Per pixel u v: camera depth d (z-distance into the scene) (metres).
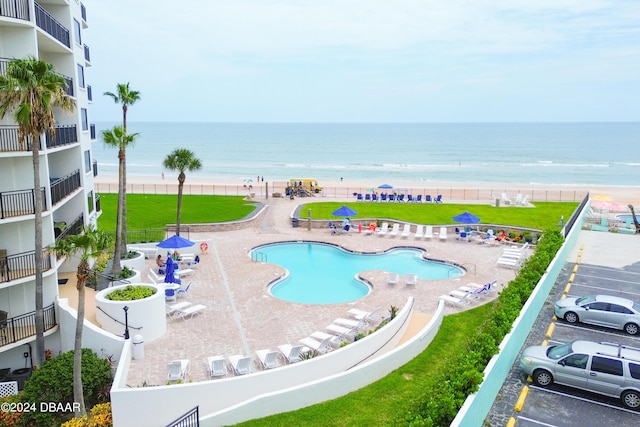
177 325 21.59
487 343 15.78
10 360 20.34
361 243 37.22
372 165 123.94
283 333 20.69
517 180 94.25
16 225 20.62
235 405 14.53
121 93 26.92
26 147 19.67
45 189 20.36
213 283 27.48
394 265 32.44
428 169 114.19
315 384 15.44
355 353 17.92
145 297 20.33
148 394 14.90
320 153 158.88
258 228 42.78
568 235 33.09
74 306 22.23
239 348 19.27
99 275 25.20
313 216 46.28
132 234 38.66
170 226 41.38
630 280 27.91
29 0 19.25
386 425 14.26
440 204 55.59
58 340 20.89
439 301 23.47
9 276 19.47
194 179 94.50
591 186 83.69
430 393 12.88
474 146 185.25
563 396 15.97
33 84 16.31
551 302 24.38
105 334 18.55
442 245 36.78
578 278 28.31
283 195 62.66
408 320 21.72
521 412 14.98
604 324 21.22
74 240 15.66
